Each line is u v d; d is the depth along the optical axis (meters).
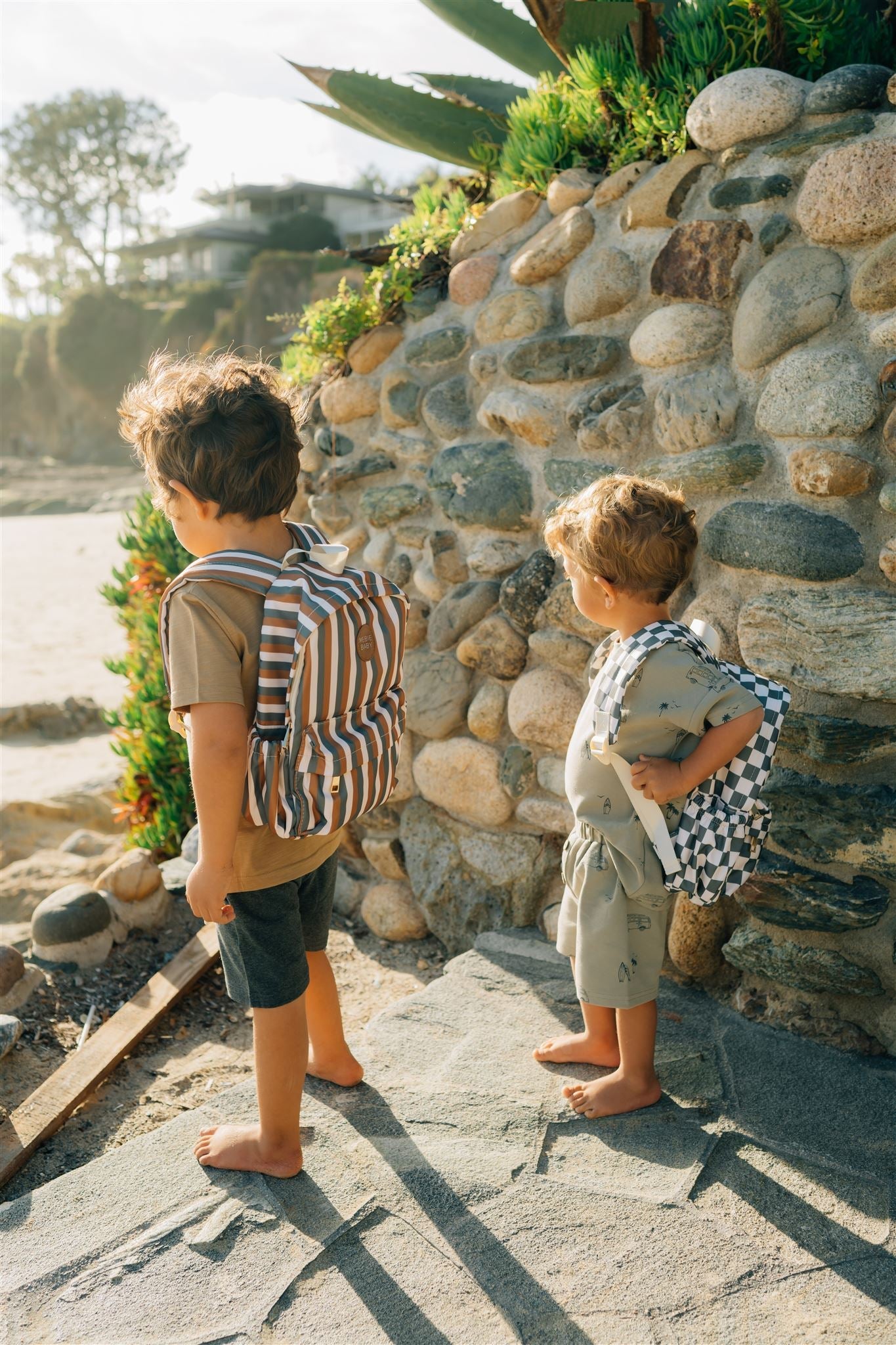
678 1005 2.44
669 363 2.55
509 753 2.87
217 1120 2.06
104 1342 1.55
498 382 2.97
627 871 2.00
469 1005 2.49
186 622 1.61
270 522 1.77
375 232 58.44
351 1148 1.96
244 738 1.62
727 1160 1.92
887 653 2.14
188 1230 1.76
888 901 2.22
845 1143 1.96
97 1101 2.35
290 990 1.83
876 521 2.20
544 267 2.89
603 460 2.68
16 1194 2.03
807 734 2.24
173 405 1.67
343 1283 1.65
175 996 2.68
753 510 2.34
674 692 1.82
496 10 3.71
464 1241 1.73
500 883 2.90
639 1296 1.62
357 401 3.38
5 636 10.70
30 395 57.91
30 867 4.39
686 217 2.60
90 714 7.69
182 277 64.50
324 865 1.98
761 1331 1.55
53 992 2.74
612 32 3.20
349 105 3.71
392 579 3.25
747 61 2.77
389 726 1.77
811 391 2.24
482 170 3.63
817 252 2.31
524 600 2.81
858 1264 1.67
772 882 2.29
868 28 2.86
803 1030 2.30
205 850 1.63
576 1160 1.93
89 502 31.39
